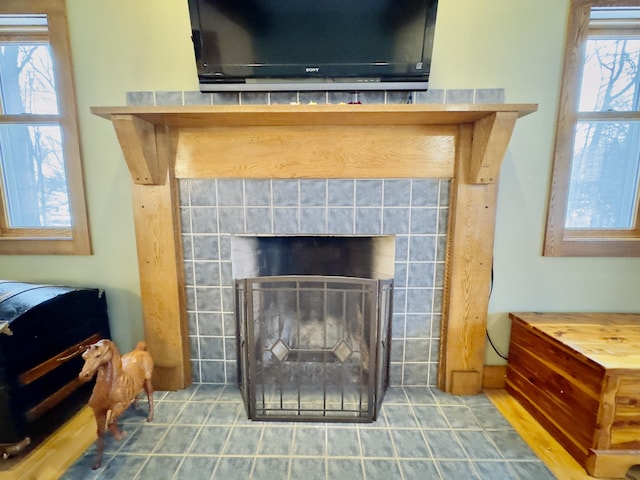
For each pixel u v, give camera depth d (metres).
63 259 1.71
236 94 1.54
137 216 1.58
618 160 1.65
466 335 1.64
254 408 1.47
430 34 1.38
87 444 1.34
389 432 1.40
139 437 1.36
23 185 1.74
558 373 1.35
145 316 1.66
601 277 1.66
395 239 1.62
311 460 1.25
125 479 1.16
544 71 1.50
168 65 1.53
